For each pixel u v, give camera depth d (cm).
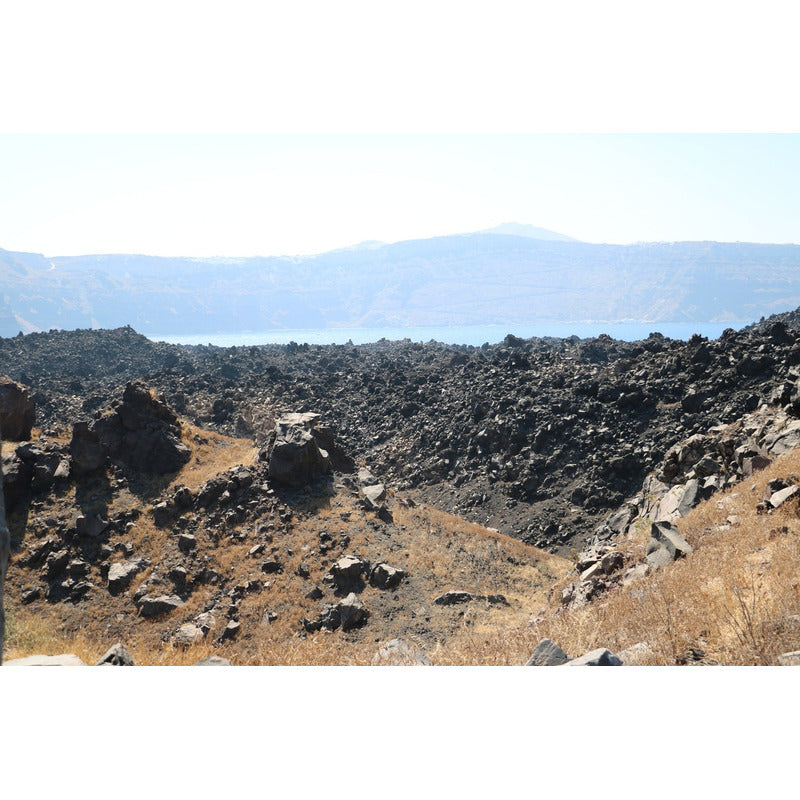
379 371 11581
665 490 2961
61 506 3581
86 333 16662
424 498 6850
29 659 838
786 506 1396
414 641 2530
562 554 5169
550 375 8194
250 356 15012
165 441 4050
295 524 3472
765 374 6419
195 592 3044
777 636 720
